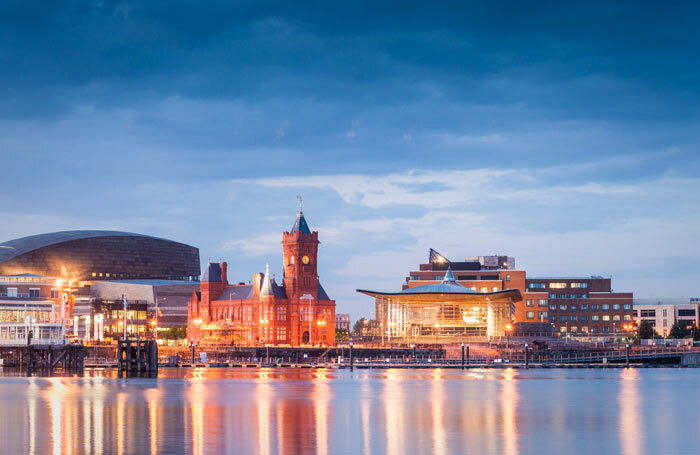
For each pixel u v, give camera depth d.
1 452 83.44
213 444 88.19
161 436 93.06
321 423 104.31
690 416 113.19
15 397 134.12
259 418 108.56
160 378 186.38
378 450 85.69
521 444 89.88
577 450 86.75
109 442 89.00
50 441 89.56
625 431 99.31
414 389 155.50
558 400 134.25
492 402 130.75
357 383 172.38
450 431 98.38
